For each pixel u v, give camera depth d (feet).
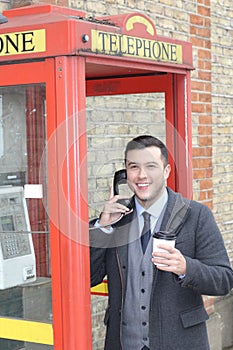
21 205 9.08
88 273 8.73
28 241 9.05
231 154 21.22
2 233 9.18
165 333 9.65
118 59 9.21
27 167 9.02
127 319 9.95
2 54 8.86
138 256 9.93
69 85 8.49
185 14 18.10
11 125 9.13
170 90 11.08
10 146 9.17
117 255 10.03
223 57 20.88
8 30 8.80
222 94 20.80
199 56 18.62
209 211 10.15
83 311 8.64
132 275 9.94
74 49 8.43
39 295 8.98
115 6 15.52
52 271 8.70
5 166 9.20
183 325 9.71
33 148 8.95
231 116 21.24
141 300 9.85
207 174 18.97
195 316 9.84
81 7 14.38
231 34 21.35
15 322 9.21
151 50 9.91
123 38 9.28
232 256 21.24
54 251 8.69
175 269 9.21
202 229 9.95
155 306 9.68
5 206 9.25
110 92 11.27
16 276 9.14
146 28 9.80
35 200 8.97
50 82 8.58
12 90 9.05
